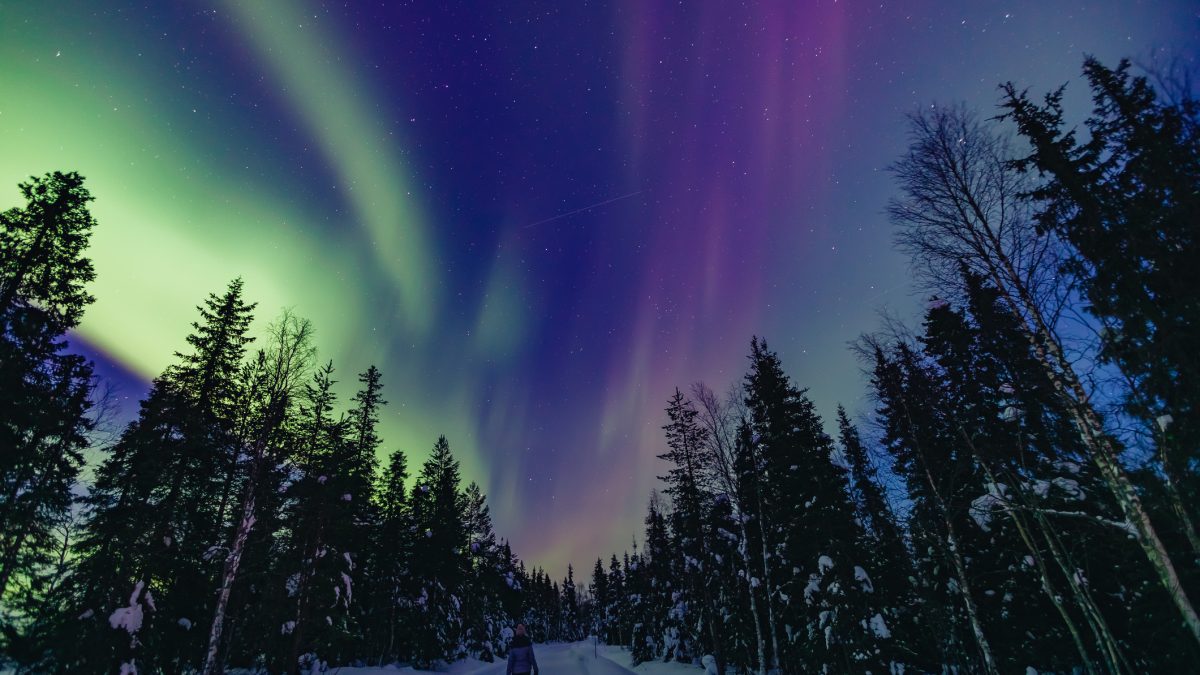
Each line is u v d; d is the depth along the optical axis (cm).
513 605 5447
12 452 1546
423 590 3356
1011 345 1344
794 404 2275
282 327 1988
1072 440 1317
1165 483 983
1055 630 1494
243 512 1711
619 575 7450
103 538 1694
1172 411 952
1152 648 1306
